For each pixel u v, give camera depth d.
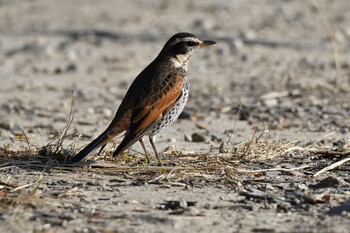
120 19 31.44
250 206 9.07
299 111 17.03
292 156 11.86
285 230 8.15
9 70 23.27
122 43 27.38
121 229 8.16
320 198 9.30
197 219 8.55
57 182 10.18
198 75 22.48
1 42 27.55
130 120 10.89
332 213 8.78
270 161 11.52
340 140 13.36
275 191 9.78
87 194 9.56
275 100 18.41
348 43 26.53
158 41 27.58
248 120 16.31
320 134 14.33
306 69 22.72
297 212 8.86
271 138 13.73
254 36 27.64
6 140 13.63
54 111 17.72
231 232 8.09
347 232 8.03
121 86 21.23
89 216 8.59
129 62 24.50
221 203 9.22
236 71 22.97
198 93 19.86
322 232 8.05
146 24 30.39
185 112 16.61
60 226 8.24
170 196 9.51
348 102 18.00
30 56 25.41
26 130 15.06
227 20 30.73
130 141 10.73
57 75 22.77
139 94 11.05
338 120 15.91
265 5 33.69
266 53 25.36
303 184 10.07
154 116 11.00
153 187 9.96
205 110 17.61
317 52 25.23
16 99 19.23
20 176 10.48
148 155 11.36
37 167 10.98
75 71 23.20
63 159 11.35
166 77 11.30
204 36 27.55
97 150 11.80
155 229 8.17
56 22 31.22
